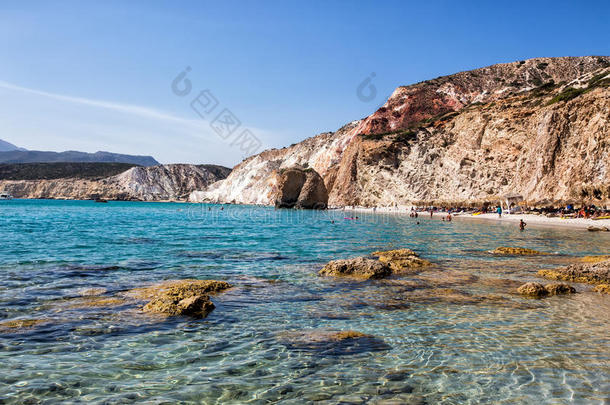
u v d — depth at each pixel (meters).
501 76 108.12
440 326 6.98
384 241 23.17
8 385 4.57
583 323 7.14
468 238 24.91
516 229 32.09
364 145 83.31
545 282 10.87
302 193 84.56
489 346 5.96
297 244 21.38
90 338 6.19
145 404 4.21
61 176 197.38
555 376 4.92
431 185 70.69
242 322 7.16
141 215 58.28
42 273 11.66
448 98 102.81
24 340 6.03
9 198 167.25
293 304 8.47
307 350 5.80
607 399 4.34
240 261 14.88
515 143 56.69
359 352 5.72
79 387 4.58
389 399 4.34
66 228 30.11
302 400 4.33
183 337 6.32
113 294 9.06
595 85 47.00
